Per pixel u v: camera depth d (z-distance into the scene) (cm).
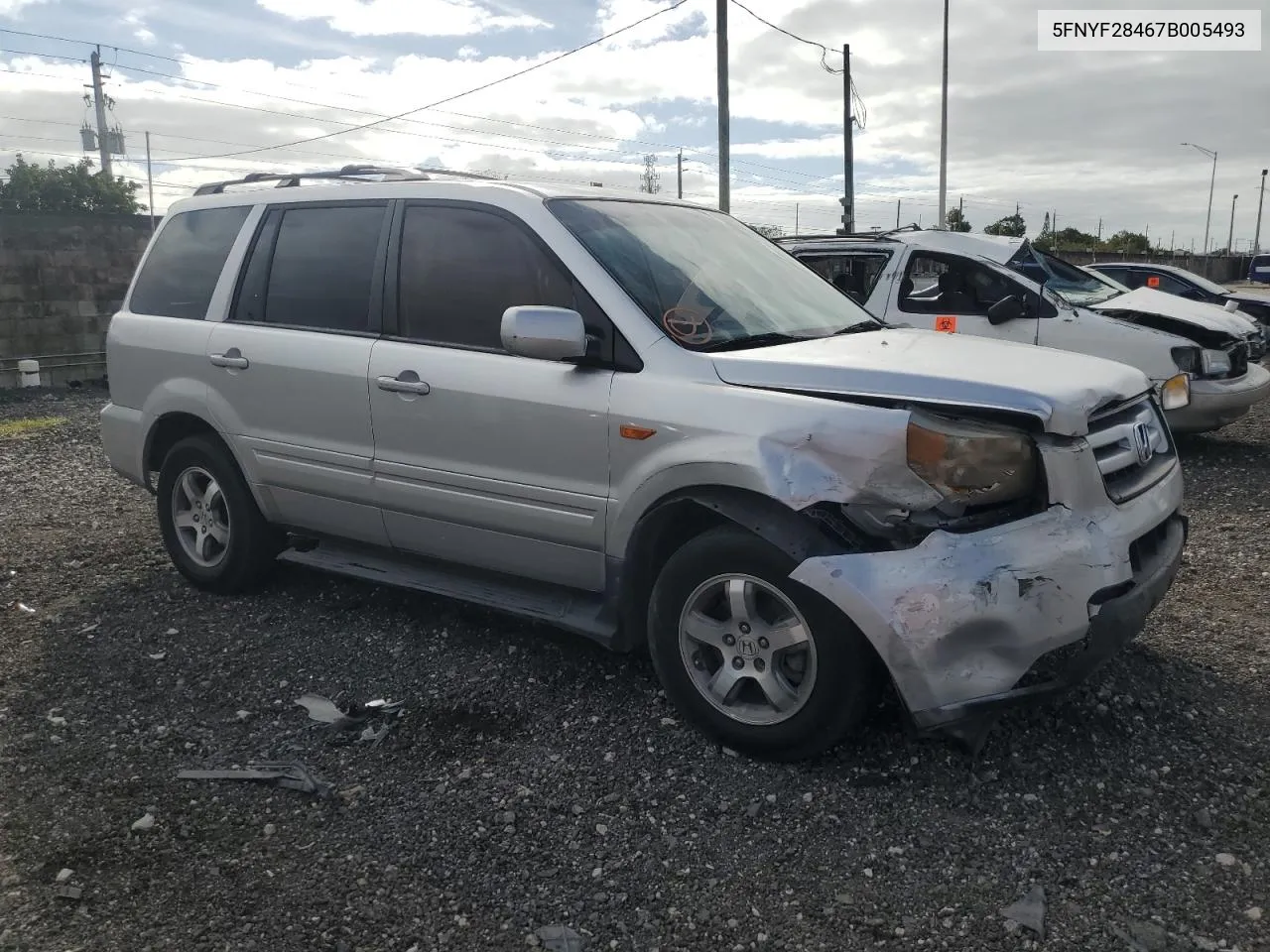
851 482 312
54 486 802
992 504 314
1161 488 361
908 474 307
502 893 281
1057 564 304
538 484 384
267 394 468
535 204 401
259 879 288
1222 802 312
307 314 464
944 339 400
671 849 298
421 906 276
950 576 298
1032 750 343
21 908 274
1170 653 422
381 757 354
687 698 354
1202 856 286
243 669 428
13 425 1162
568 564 387
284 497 475
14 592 528
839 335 399
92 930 266
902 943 257
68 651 450
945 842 297
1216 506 691
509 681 410
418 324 425
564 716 380
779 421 325
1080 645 310
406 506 427
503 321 357
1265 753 339
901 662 301
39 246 1628
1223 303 1526
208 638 462
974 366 340
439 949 259
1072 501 315
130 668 430
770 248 478
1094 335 819
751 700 348
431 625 471
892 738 352
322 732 373
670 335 363
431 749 359
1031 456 315
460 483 405
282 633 466
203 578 517
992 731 354
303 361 453
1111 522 325
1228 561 554
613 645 379
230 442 487
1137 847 292
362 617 483
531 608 400
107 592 527
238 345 479
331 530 468
